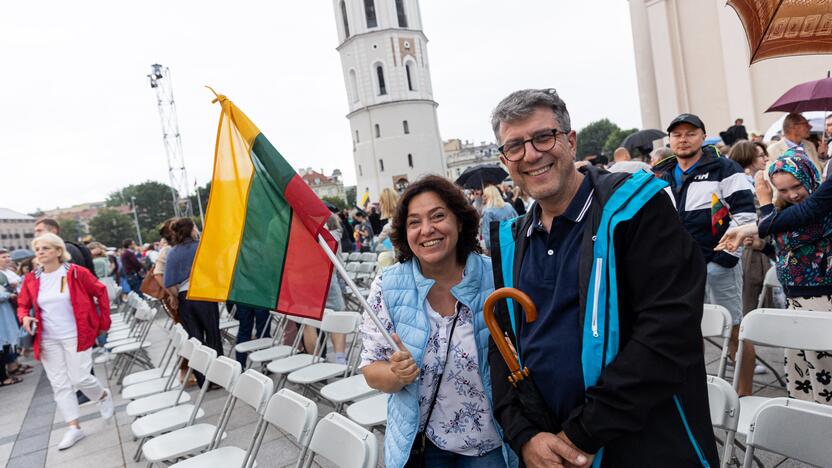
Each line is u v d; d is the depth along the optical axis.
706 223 3.80
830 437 1.77
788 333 2.73
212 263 2.77
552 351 1.61
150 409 4.34
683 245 1.47
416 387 2.08
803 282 2.87
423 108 52.12
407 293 2.17
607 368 1.47
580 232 1.62
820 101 5.55
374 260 10.62
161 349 8.68
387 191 7.28
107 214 108.88
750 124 18.02
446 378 2.11
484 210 6.29
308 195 2.53
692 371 1.51
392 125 51.03
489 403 2.08
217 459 3.23
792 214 2.76
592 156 8.23
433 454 2.15
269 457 4.12
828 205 2.65
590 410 1.46
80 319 5.00
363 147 53.03
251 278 2.73
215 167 2.82
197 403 3.94
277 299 2.69
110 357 8.43
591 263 1.54
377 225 14.54
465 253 2.19
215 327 5.83
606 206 1.54
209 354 4.07
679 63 19.94
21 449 5.18
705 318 3.24
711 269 3.79
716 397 2.31
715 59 19.17
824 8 2.43
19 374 8.96
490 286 2.13
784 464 2.91
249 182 2.78
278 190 2.74
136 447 4.71
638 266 1.48
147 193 110.44
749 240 3.20
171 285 5.62
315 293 2.65
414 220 2.10
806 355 2.86
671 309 1.40
